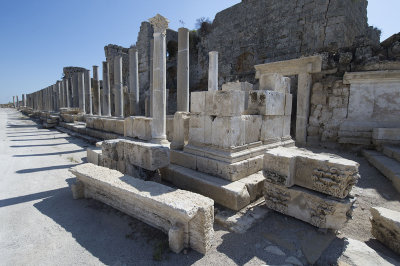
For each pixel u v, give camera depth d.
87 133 13.37
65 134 15.21
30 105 53.44
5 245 3.34
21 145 11.14
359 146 8.94
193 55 21.48
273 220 4.00
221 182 4.70
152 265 2.95
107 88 17.55
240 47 16.72
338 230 3.74
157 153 5.11
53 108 31.30
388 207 4.62
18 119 28.58
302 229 3.71
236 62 17.11
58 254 3.16
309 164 3.82
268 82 6.92
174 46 23.31
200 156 5.49
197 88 20.84
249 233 3.64
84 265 2.96
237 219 3.94
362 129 8.89
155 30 7.23
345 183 3.35
